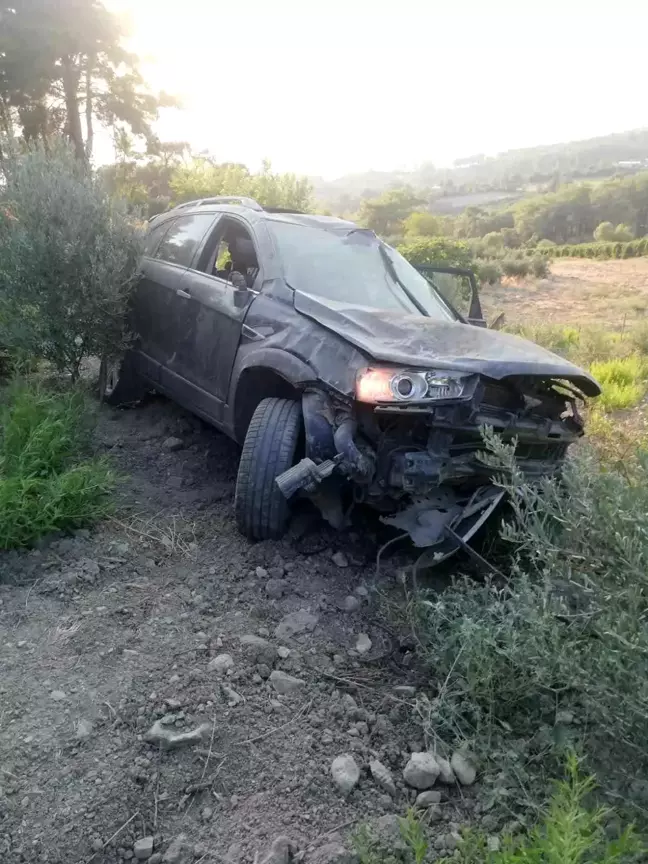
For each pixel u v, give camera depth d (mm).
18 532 3725
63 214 5215
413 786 2549
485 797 2504
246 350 4328
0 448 4371
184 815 2375
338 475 3744
